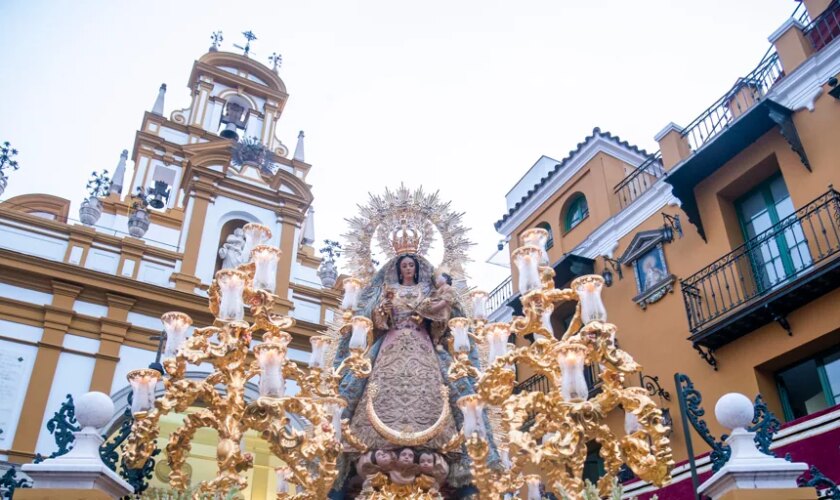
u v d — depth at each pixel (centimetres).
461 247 754
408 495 574
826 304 1048
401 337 651
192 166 1830
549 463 503
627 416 558
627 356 534
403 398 612
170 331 576
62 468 449
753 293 1184
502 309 1791
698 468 916
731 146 1252
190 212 1778
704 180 1318
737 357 1161
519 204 1883
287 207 1902
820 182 1127
